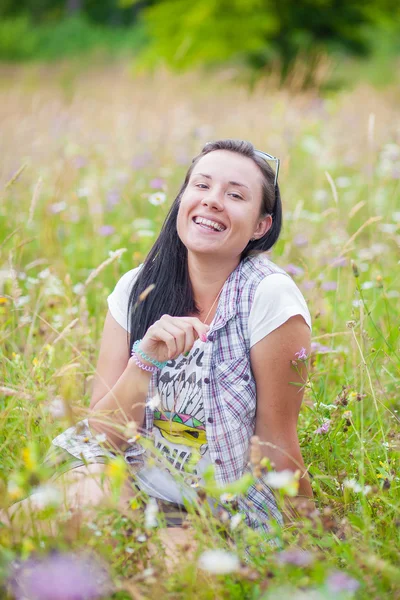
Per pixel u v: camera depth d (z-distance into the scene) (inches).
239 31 505.4
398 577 65.0
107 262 105.1
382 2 512.7
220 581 67.5
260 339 83.6
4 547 67.8
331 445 93.0
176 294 89.7
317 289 124.5
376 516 81.5
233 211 85.1
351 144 256.2
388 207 185.3
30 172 213.2
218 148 89.7
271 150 242.8
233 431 82.9
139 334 90.2
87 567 63.2
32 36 887.1
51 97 389.1
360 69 576.1
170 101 342.3
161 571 68.2
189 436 84.8
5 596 62.2
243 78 482.9
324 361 117.1
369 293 138.6
